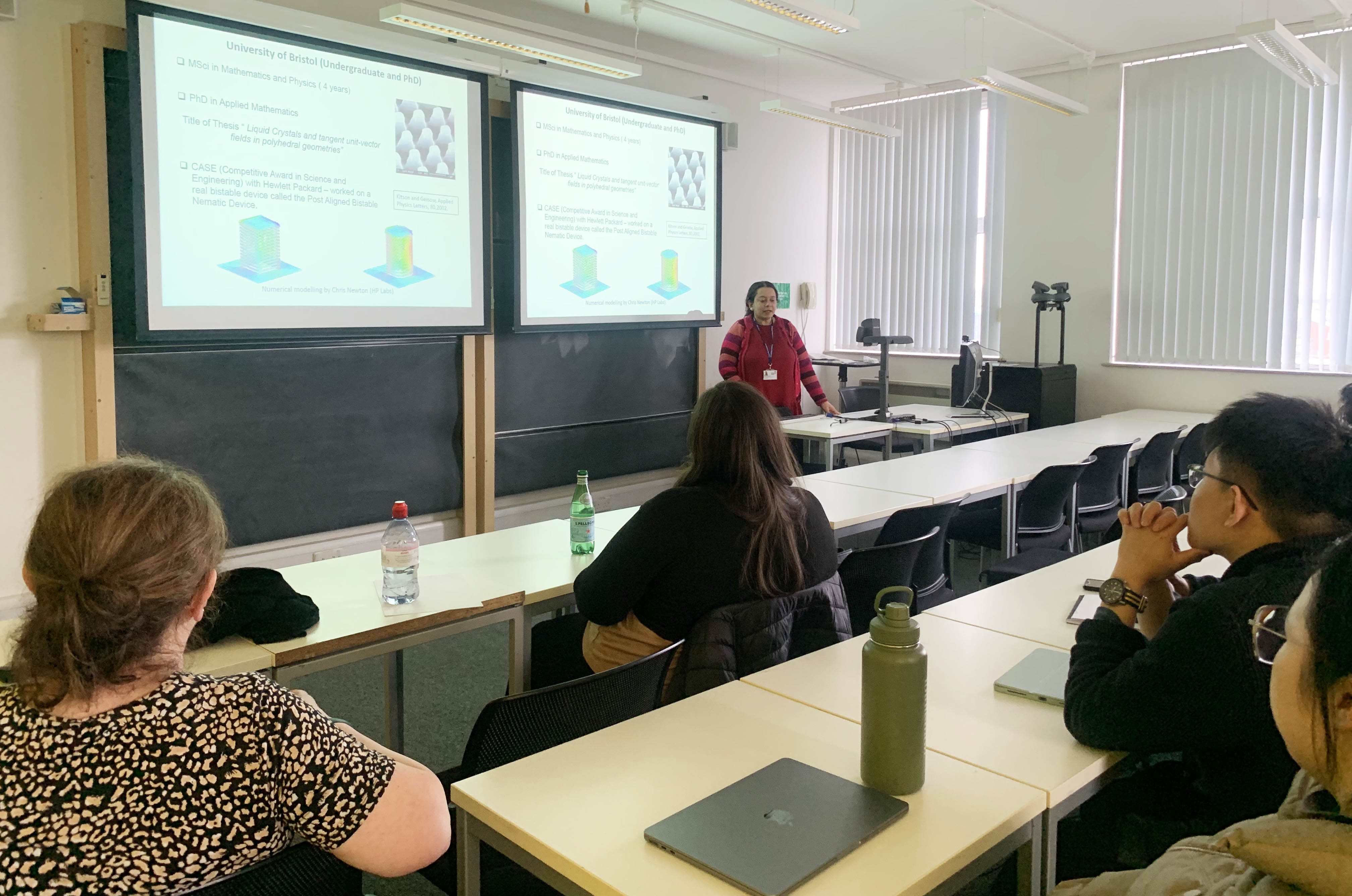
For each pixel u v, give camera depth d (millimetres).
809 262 7391
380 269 4539
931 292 7008
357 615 2057
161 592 915
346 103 4348
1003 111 6531
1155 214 5973
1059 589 2162
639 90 5535
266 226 4121
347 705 3141
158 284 3803
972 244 6773
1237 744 1253
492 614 2203
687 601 1903
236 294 4047
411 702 3176
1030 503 3758
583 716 1507
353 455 4586
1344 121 5238
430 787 1025
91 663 883
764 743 1365
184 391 4008
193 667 1734
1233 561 1424
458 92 4770
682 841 1071
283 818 946
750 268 6891
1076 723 1339
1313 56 4578
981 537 3945
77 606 880
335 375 4488
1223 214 5715
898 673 1176
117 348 3818
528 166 5109
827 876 1021
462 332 4887
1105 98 6086
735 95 6613
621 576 1896
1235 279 5707
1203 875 871
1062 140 6285
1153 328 6051
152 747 903
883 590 1227
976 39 5715
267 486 4289
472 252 4898
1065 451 4387
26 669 892
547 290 5277
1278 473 1311
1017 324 6598
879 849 1076
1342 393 2352
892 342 5410
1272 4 5016
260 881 955
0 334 3590
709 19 5363
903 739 1183
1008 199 6551
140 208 3721
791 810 1143
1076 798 1271
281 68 4113
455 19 3822
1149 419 5555
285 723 953
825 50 5992
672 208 5906
